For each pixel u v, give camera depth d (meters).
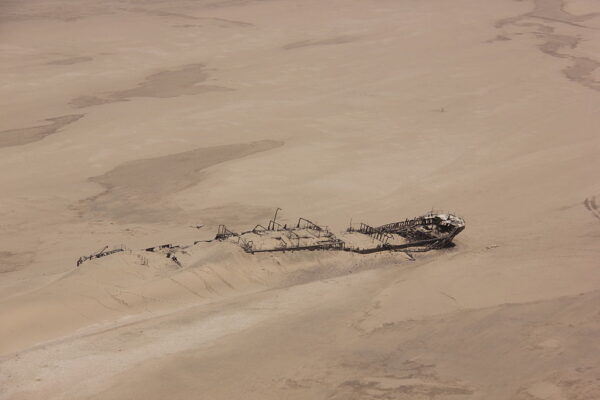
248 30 82.12
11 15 87.94
